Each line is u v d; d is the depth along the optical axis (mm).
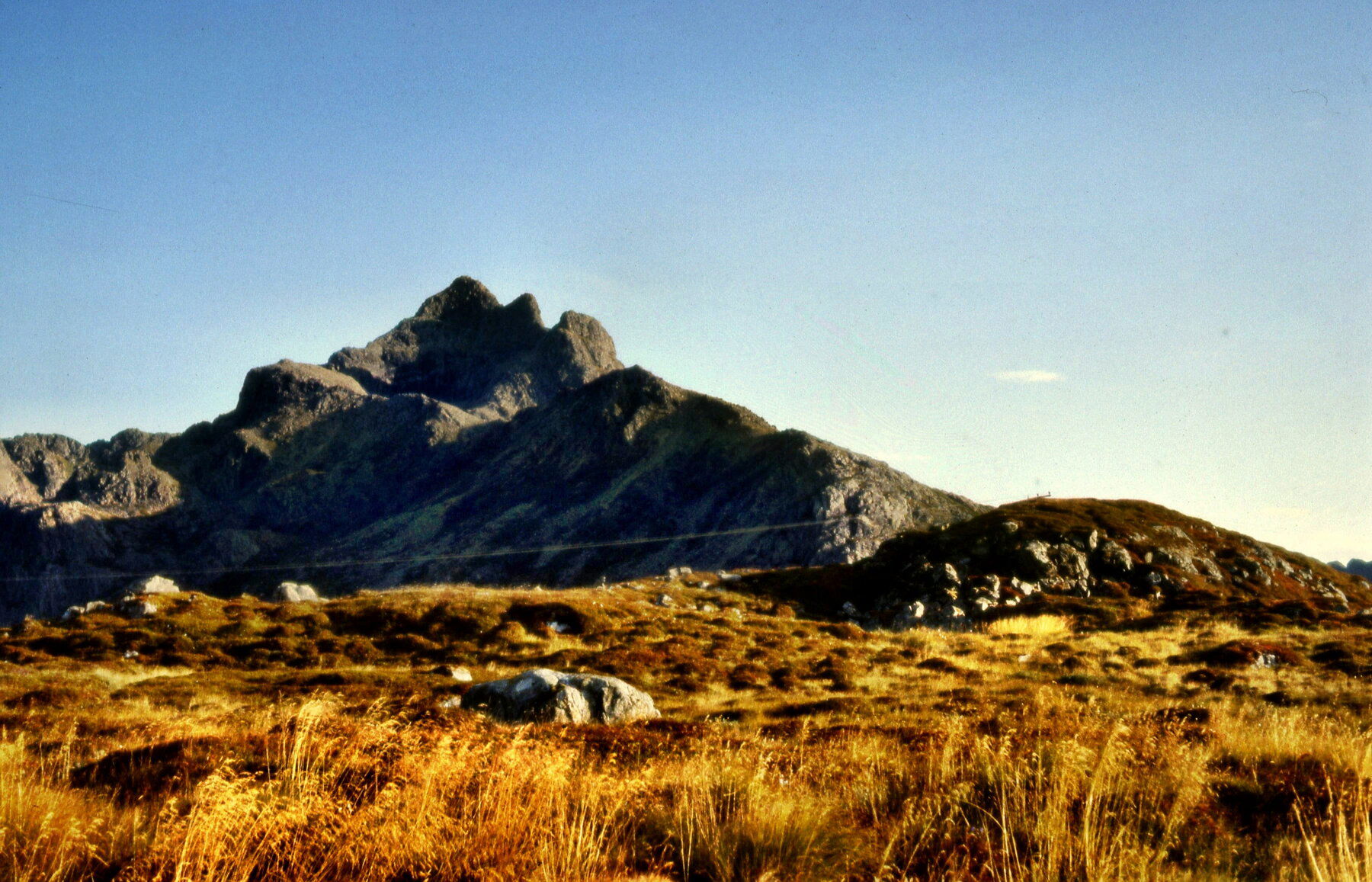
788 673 39125
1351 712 22188
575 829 7754
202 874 6914
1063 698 24969
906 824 8070
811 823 8406
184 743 11875
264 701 30438
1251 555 88188
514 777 8844
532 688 23453
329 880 7270
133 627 51125
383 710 14961
